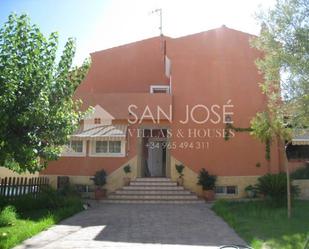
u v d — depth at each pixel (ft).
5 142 45.19
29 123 44.93
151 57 111.75
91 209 75.05
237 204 78.59
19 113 44.83
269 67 59.11
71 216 66.18
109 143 94.63
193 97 95.20
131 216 65.77
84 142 95.14
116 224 58.29
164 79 110.32
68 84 49.34
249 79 95.50
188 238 48.80
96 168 93.97
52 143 49.26
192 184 92.17
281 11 57.06
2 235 47.55
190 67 96.32
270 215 64.39
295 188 77.87
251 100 94.73
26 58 45.60
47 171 95.35
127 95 95.09
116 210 73.15
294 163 93.66
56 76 48.80
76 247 43.96
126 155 93.56
